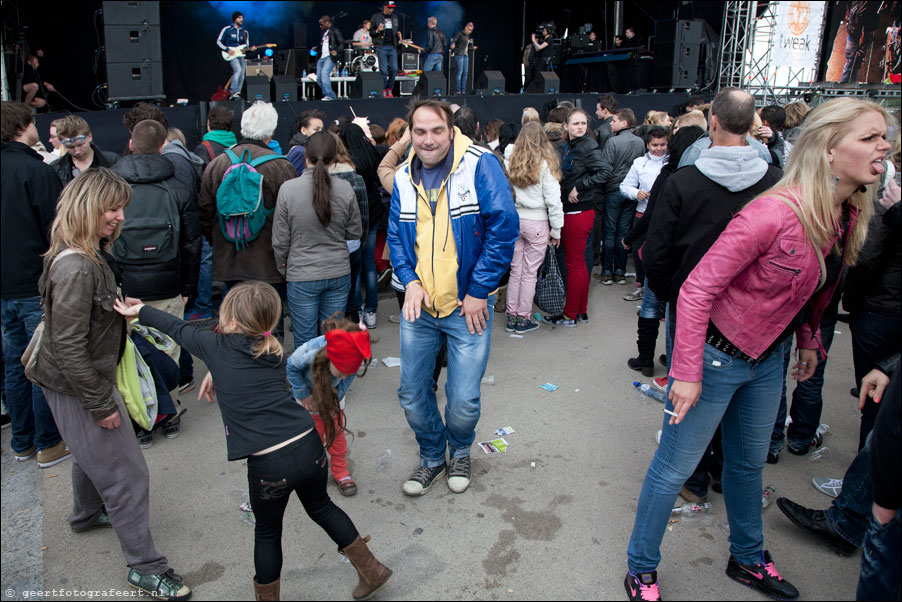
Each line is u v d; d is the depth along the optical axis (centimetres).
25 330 322
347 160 429
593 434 364
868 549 185
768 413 229
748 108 246
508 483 317
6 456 346
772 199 201
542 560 264
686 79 1180
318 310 379
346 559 267
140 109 451
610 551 269
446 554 268
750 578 248
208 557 267
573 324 537
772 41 1148
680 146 375
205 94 1309
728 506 247
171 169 352
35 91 973
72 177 371
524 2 1598
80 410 226
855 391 390
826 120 196
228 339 224
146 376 271
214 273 384
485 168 267
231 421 223
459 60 1280
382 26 1125
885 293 266
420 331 290
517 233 272
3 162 293
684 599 244
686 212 257
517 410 391
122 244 337
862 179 195
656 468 234
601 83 1409
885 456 172
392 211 291
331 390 233
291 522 290
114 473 233
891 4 1230
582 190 500
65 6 1139
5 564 262
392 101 873
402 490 312
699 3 1314
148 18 856
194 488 313
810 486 315
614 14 1484
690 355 207
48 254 232
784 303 206
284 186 351
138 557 241
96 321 228
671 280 273
